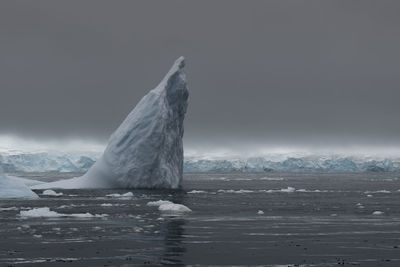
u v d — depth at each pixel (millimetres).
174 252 57781
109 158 161250
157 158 157000
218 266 51438
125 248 59625
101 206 104812
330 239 66188
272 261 53656
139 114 158750
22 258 54500
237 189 185625
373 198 136750
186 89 167500
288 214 93750
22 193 127375
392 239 66188
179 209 97750
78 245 61375
